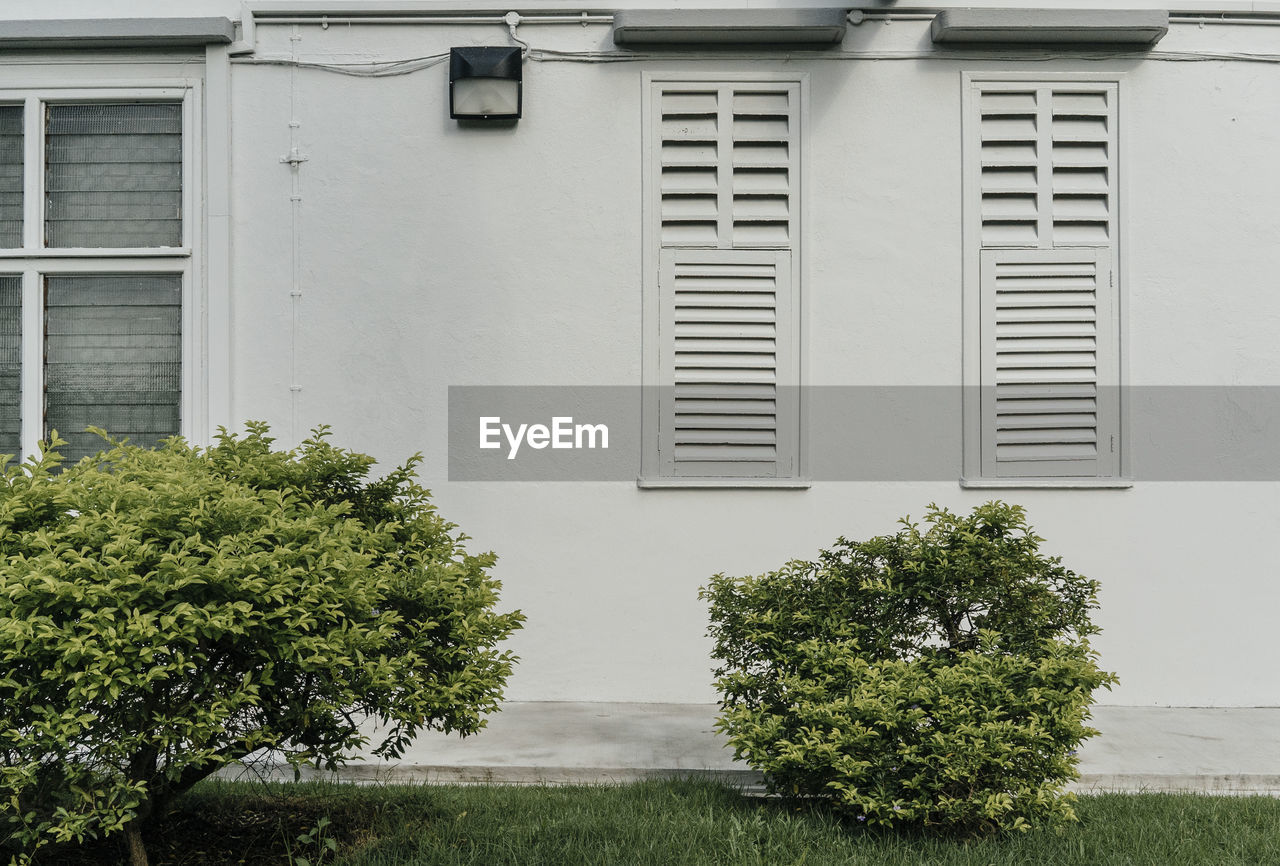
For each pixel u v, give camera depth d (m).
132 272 7.26
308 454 4.93
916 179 7.14
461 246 7.16
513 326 7.14
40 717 3.52
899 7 7.14
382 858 4.12
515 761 5.61
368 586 4.01
